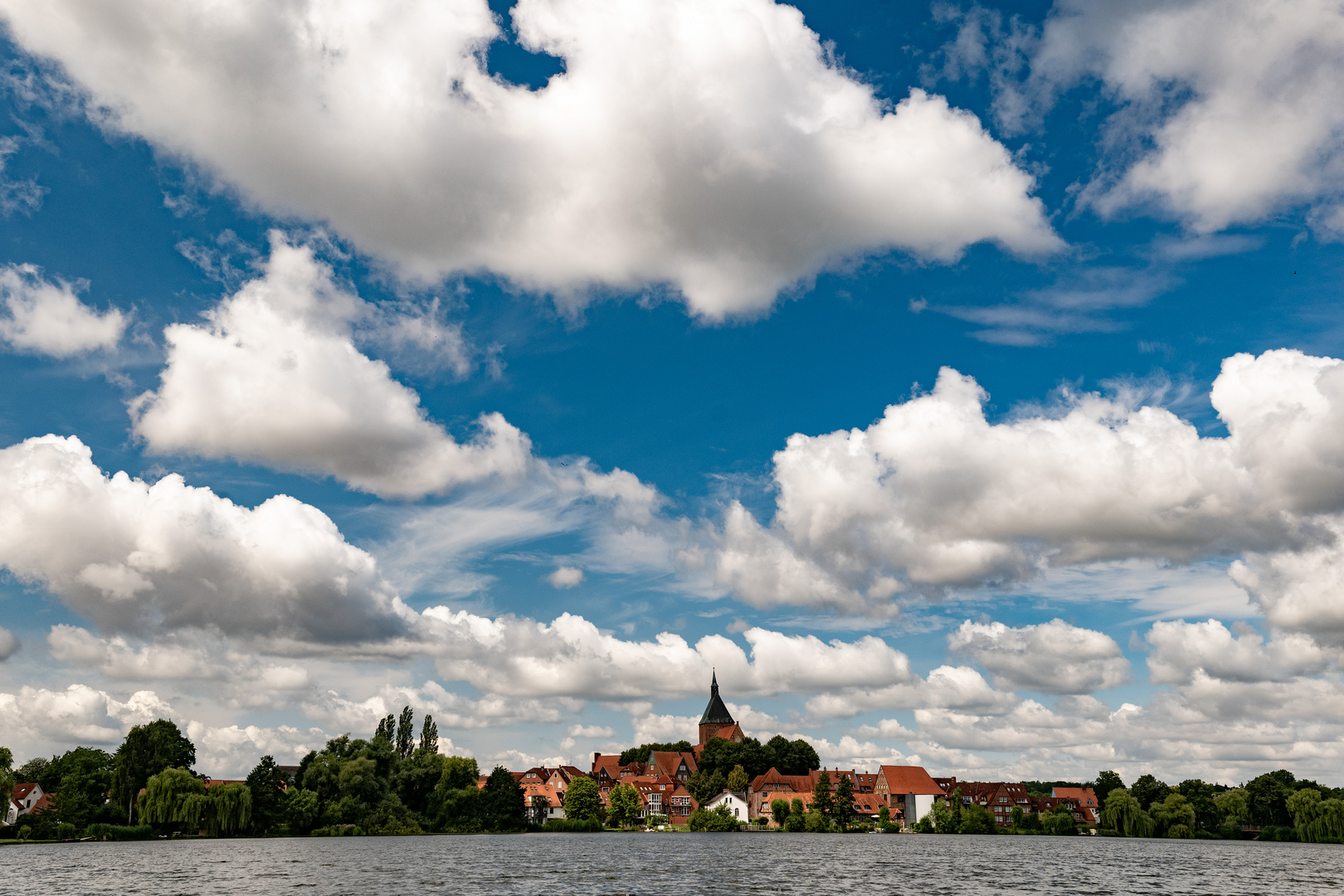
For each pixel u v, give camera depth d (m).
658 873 85.31
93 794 148.88
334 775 163.50
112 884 72.44
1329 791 193.38
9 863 92.56
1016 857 117.88
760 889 72.81
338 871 83.94
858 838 175.75
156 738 146.75
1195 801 197.75
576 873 84.12
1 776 126.88
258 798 150.12
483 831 175.38
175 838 141.00
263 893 66.88
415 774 173.12
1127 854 128.50
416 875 80.25
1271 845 160.38
